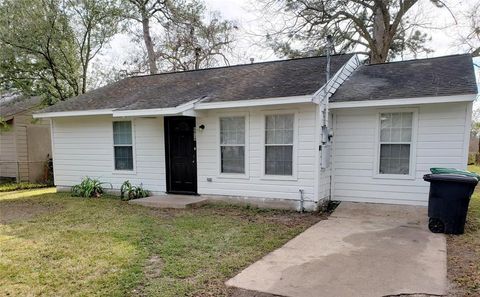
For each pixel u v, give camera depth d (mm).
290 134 7172
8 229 5922
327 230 5586
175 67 20938
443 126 6719
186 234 5453
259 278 3689
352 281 3570
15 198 9500
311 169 6941
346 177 7672
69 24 13609
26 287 3555
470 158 20016
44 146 14922
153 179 8969
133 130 9102
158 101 8367
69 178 10312
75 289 3496
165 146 8719
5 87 13797
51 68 13703
